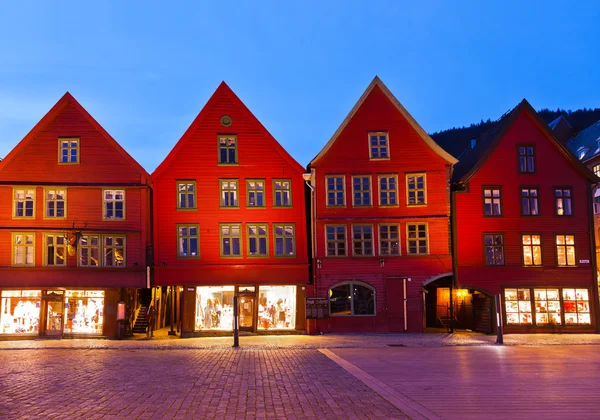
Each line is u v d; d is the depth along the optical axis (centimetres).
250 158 3266
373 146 3303
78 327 3091
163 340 2931
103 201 3164
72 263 3105
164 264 3145
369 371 1664
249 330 3173
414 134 3309
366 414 1058
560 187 3356
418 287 3222
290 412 1075
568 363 1861
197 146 3250
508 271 3250
